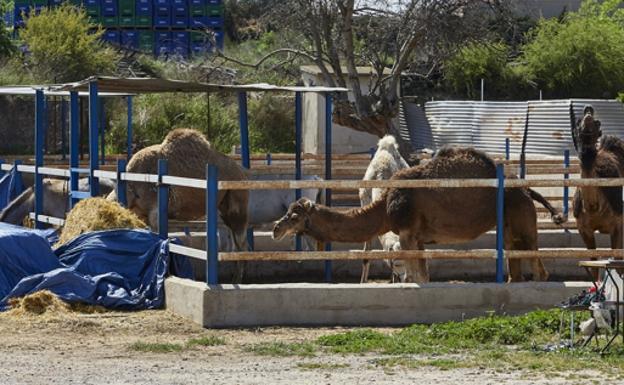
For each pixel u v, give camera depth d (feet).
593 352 37.04
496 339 39.83
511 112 114.21
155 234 49.80
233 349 38.60
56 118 108.88
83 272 48.60
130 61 149.59
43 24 139.44
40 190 63.52
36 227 63.05
